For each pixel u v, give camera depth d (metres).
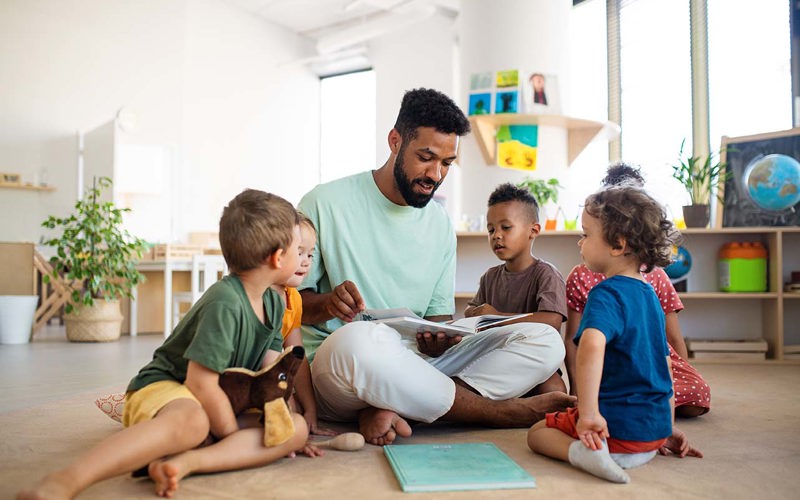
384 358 1.56
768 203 3.78
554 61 4.99
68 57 7.21
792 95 4.64
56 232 7.08
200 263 5.35
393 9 7.05
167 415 1.23
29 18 7.01
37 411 2.08
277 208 1.39
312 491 1.21
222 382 1.34
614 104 6.12
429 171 1.81
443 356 1.83
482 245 4.05
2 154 6.89
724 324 3.93
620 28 6.11
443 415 1.71
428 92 1.82
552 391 1.89
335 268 1.93
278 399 1.35
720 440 1.69
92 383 2.78
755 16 4.92
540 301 2.06
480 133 4.79
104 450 1.13
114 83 7.49
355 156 9.00
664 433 1.40
